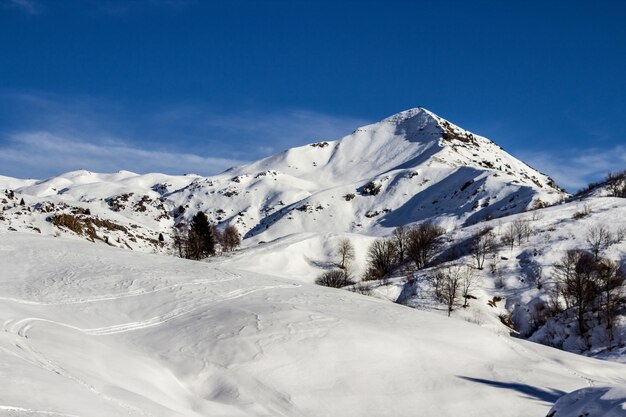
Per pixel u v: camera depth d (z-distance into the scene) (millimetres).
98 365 28000
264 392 31047
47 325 33719
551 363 42406
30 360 24156
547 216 111062
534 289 84312
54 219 175250
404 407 31703
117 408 20859
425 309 81438
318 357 35062
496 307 82438
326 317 41438
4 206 182125
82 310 42844
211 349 34969
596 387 18859
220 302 45781
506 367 39094
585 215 107500
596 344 67000
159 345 35938
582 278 76125
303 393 31562
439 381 34938
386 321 43312
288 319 39969
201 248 136375
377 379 34125
